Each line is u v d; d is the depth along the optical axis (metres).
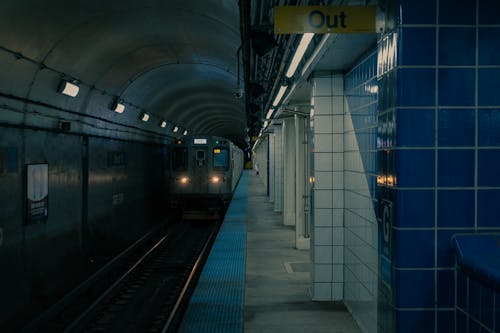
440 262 3.46
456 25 3.41
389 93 3.64
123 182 14.76
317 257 7.16
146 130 17.81
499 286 2.79
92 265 11.30
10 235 7.77
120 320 7.81
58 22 7.64
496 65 3.41
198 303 7.10
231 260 10.22
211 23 9.57
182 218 19.50
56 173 9.72
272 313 6.60
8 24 6.67
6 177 7.66
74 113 10.49
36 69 8.10
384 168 3.80
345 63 6.52
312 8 3.69
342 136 7.10
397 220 3.47
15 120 7.95
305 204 11.64
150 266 11.65
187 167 19.20
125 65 11.55
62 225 10.04
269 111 13.02
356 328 5.97
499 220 3.45
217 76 16.27
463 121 3.43
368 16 3.72
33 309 8.23
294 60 5.92
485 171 3.44
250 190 30.89
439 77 3.42
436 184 3.45
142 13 8.91
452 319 3.47
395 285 3.51
